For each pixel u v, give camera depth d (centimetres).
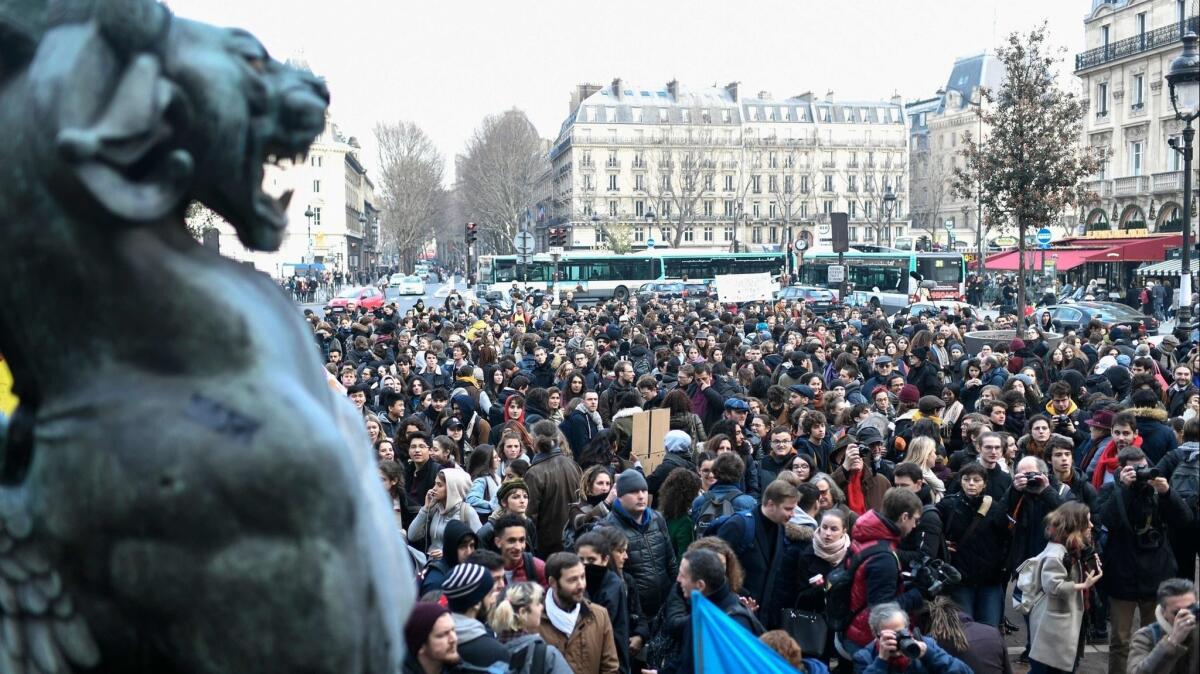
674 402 1168
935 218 12325
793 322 2306
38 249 99
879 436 941
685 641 605
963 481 805
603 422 1320
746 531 729
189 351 101
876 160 13700
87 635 103
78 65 97
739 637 405
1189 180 1897
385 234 14812
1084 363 1611
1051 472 946
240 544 96
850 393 1348
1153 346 1869
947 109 13900
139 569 98
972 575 796
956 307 3381
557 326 2516
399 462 894
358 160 12900
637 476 733
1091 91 6325
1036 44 3002
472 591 524
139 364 102
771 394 1235
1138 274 5106
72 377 103
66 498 100
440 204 13775
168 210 101
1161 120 5691
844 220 3312
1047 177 2962
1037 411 1288
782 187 13450
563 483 884
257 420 98
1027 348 1683
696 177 11925
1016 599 852
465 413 1198
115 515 98
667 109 13188
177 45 104
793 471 909
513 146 10919
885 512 674
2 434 112
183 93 102
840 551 699
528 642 532
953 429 1148
